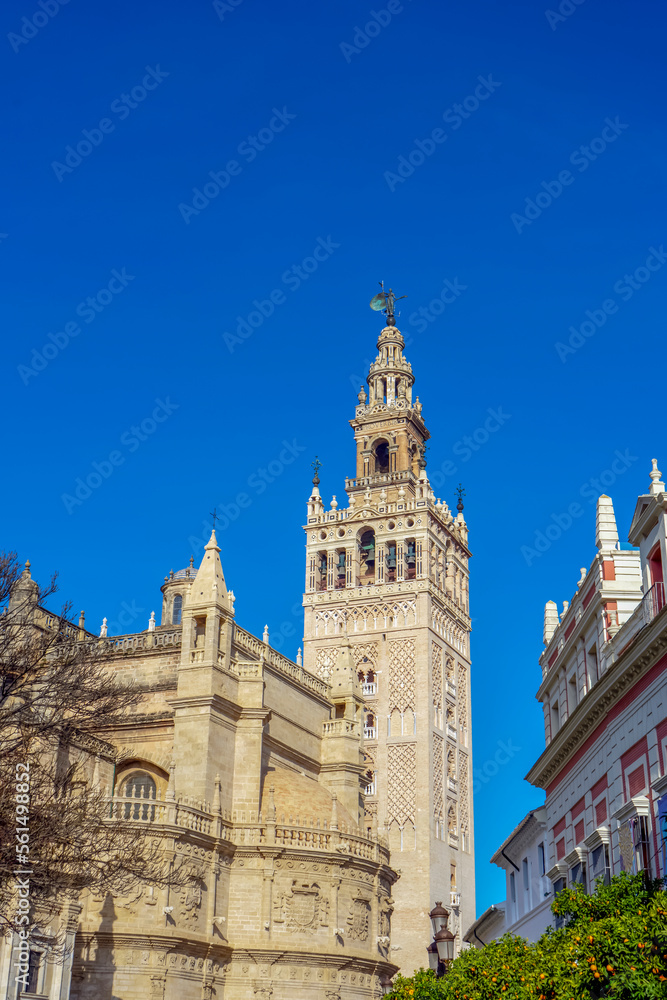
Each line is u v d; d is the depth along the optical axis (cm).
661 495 3950
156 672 7088
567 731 5006
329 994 6425
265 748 7344
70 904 5078
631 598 4794
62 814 3872
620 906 3130
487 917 7812
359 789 8250
